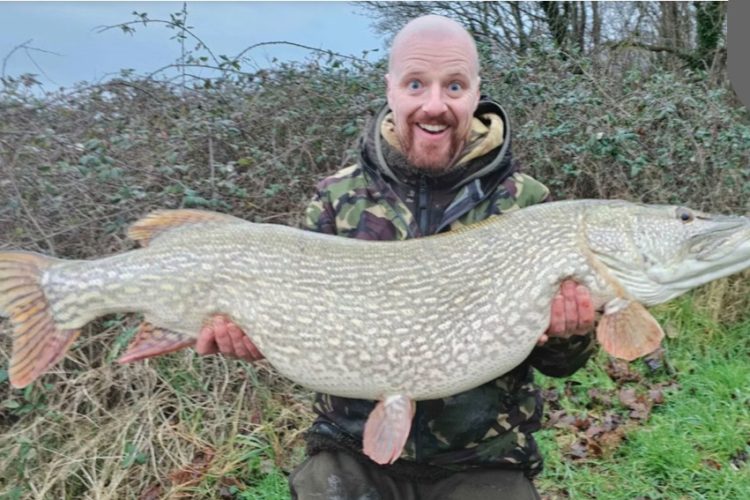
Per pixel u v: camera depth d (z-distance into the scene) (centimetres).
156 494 162
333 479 110
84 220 193
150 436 169
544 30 444
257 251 104
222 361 185
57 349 105
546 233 103
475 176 109
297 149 228
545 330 102
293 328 102
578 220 104
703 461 169
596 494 161
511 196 110
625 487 163
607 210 105
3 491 160
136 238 106
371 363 101
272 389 189
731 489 159
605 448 176
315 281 103
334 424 110
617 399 199
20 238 188
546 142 251
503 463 107
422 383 101
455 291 102
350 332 101
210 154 208
